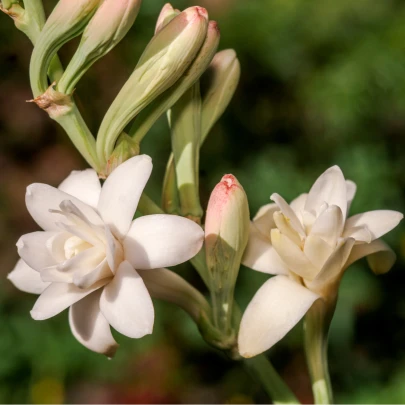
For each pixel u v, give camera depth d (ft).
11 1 1.33
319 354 1.38
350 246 1.33
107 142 1.35
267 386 1.39
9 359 2.42
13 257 2.77
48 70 1.35
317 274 1.34
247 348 1.32
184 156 1.40
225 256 1.35
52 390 2.41
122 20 1.32
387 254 1.39
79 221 1.30
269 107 2.65
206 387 2.65
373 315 2.52
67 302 1.30
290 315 1.32
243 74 2.60
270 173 2.48
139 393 2.53
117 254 1.30
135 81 1.34
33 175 2.89
